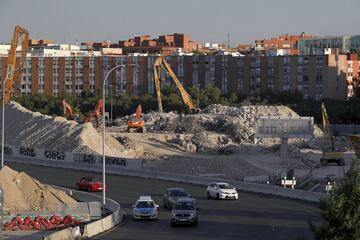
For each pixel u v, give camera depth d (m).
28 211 67.88
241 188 93.56
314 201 81.19
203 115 182.12
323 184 101.12
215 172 116.81
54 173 110.94
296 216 69.38
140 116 179.00
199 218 68.44
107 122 198.50
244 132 164.50
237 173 116.12
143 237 57.25
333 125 195.50
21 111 163.75
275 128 108.94
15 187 70.69
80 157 117.44
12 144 149.38
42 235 58.91
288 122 108.75
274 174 111.62
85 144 132.00
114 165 112.38
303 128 108.69
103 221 61.53
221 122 175.38
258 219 67.56
